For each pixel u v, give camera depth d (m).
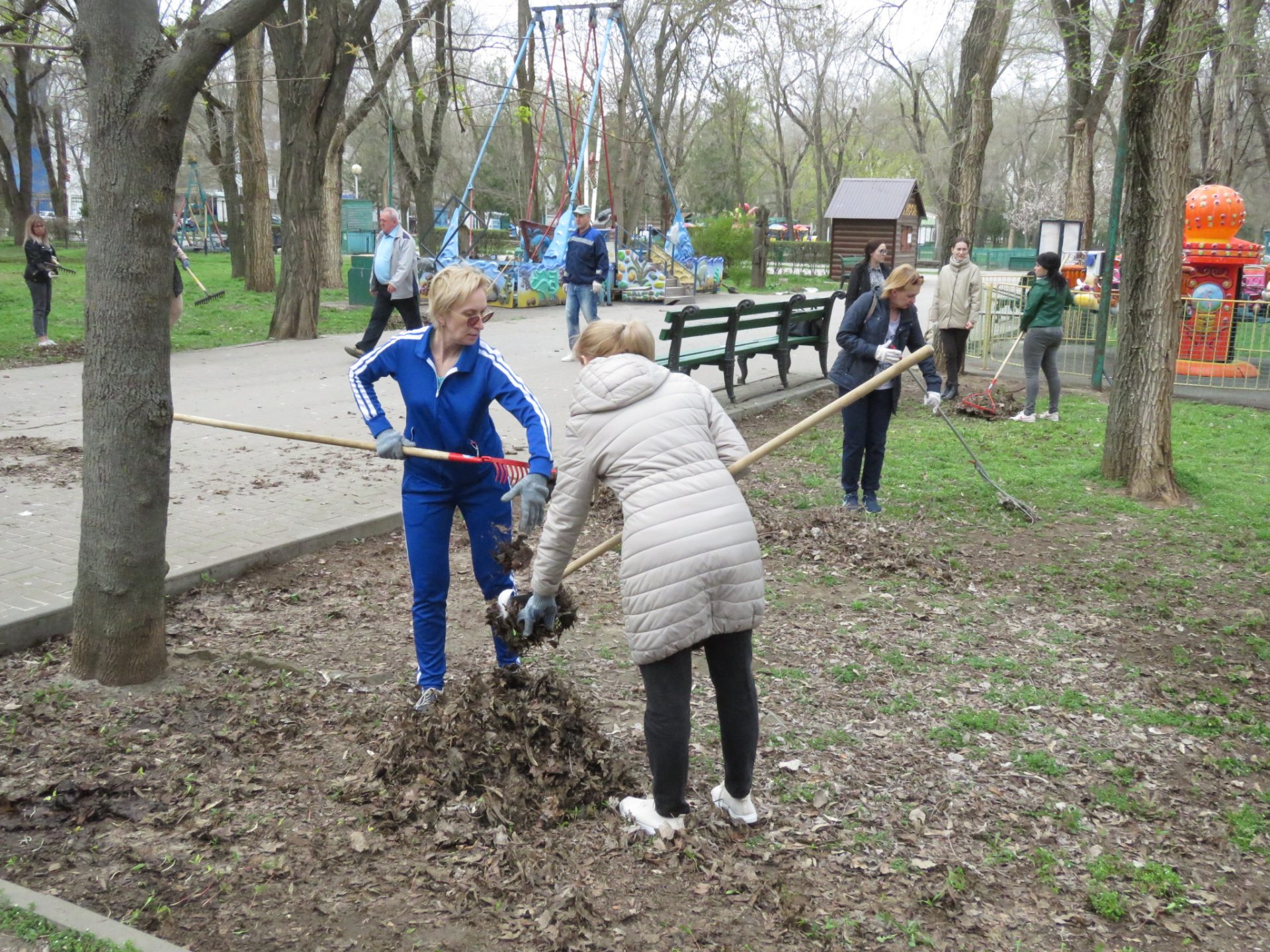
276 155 50.56
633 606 3.22
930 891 3.19
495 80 34.50
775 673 4.81
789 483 8.50
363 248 50.47
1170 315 8.07
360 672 4.72
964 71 14.05
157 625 4.54
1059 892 3.25
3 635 4.82
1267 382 14.26
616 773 3.67
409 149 47.47
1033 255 58.81
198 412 10.23
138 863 3.23
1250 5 8.10
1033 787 3.88
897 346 7.50
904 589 6.09
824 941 2.96
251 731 4.11
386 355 4.22
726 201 57.75
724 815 3.54
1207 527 7.43
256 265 23.83
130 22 4.02
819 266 49.47
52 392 11.35
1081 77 10.54
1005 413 11.55
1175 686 4.83
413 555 4.25
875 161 64.81
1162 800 3.82
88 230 4.29
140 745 3.96
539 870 3.20
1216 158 23.84
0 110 45.38
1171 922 3.10
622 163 34.47
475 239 27.12
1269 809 3.76
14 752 3.87
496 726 3.75
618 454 3.27
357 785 3.65
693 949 2.90
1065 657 5.15
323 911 3.01
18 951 2.64
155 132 4.10
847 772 3.93
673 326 10.30
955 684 4.77
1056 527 7.43
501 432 9.71
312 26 15.45
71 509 6.88
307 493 7.43
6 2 10.14
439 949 2.87
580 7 24.50
